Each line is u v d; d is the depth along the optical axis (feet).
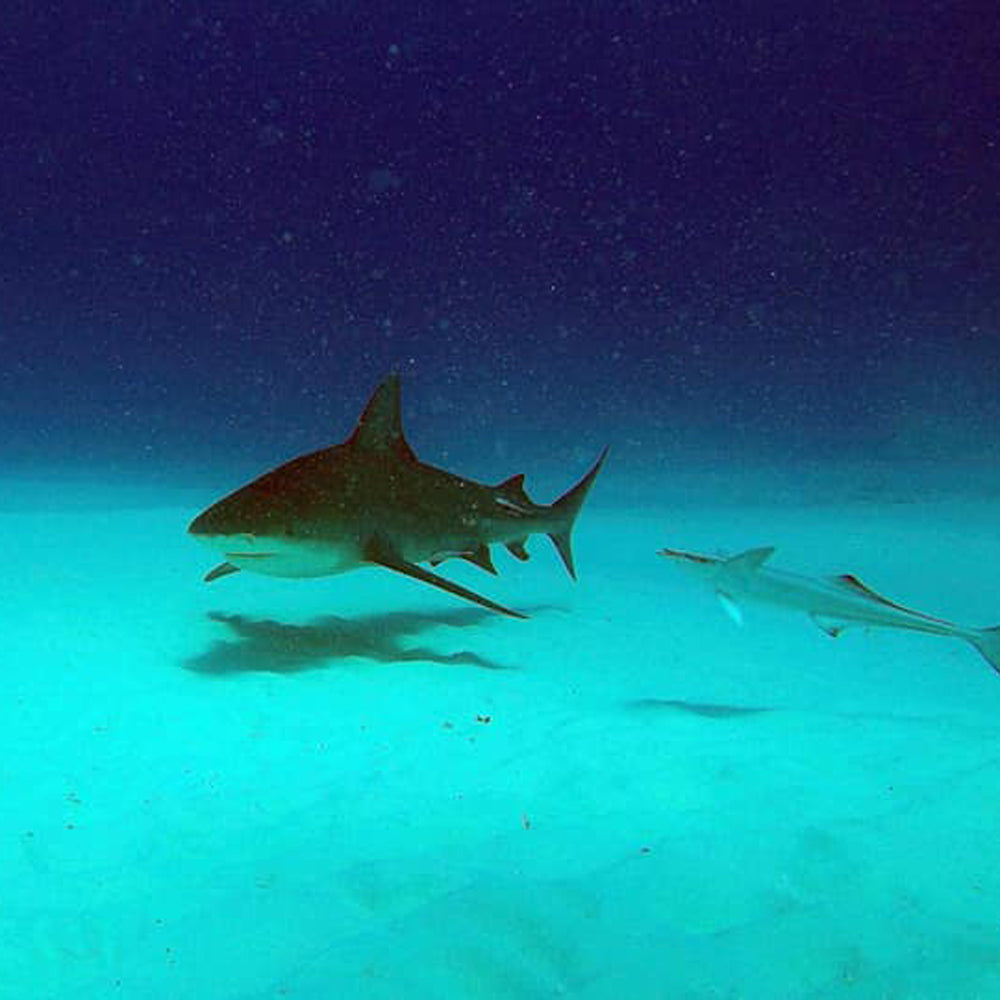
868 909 10.69
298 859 11.71
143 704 17.61
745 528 46.98
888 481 65.41
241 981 9.23
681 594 30.73
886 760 15.55
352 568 21.27
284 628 23.54
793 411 117.60
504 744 16.34
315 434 100.83
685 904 10.82
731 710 18.74
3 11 266.16
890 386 135.44
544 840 12.47
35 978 9.28
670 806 13.76
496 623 25.84
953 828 12.79
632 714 18.11
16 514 41.27
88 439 94.02
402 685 19.51
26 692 17.90
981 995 9.05
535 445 90.07
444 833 12.68
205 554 33.12
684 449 86.63
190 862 11.69
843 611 13.35
